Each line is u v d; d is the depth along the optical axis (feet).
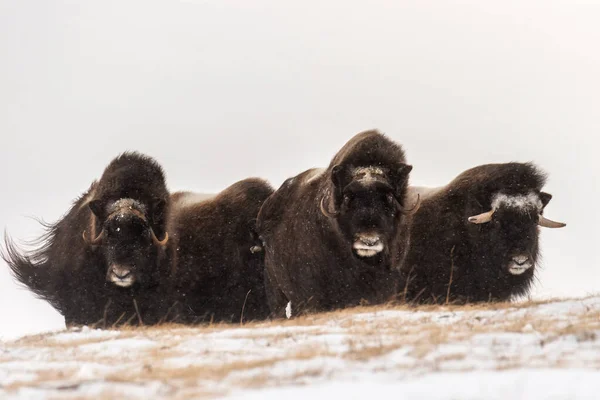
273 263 214.07
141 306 212.84
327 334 133.39
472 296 214.48
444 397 91.04
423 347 113.60
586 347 112.98
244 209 246.27
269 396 93.71
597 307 141.79
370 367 107.04
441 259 214.48
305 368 108.58
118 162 219.41
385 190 180.24
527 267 210.59
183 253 234.17
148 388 102.53
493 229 212.84
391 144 191.52
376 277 187.21
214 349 128.36
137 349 133.90
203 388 101.45
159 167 221.05
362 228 176.76
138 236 204.64
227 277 239.30
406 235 193.67
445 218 217.15
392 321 143.02
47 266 224.94
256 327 152.66
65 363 124.16
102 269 211.20
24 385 107.55
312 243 194.80
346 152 190.08
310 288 196.65
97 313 213.05
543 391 92.32
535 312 141.90
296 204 205.57
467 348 114.62
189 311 233.35
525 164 218.18
